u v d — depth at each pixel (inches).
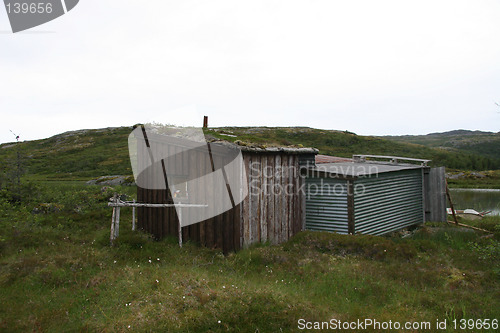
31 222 442.9
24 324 212.2
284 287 265.4
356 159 568.7
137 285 260.7
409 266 313.4
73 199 582.6
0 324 210.5
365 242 355.6
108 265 313.1
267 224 382.9
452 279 283.9
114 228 376.8
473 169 2208.4
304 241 376.8
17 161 634.8
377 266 312.8
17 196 599.8
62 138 3243.1
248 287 254.4
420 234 442.9
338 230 408.8
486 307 234.4
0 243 361.1
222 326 205.9
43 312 227.9
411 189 508.7
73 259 315.9
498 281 283.4
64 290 262.2
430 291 264.4
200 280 260.8
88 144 2760.8
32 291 262.4
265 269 313.6
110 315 220.2
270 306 224.4
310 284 276.7
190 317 208.7
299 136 2979.8
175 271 287.4
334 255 351.3
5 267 297.1
